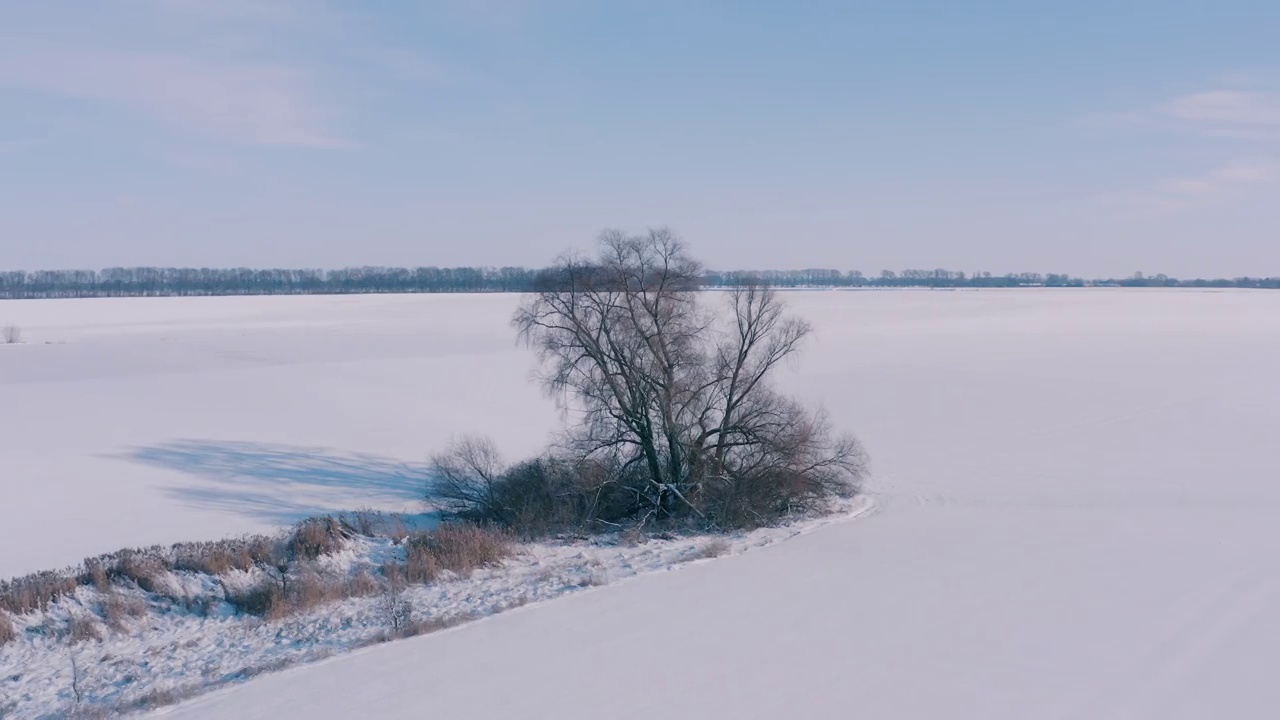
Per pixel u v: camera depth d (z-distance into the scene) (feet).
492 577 75.46
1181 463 122.31
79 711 47.03
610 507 98.99
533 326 101.81
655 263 97.91
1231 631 55.93
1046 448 132.98
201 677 52.34
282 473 117.91
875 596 65.26
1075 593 64.75
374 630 60.34
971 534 85.87
